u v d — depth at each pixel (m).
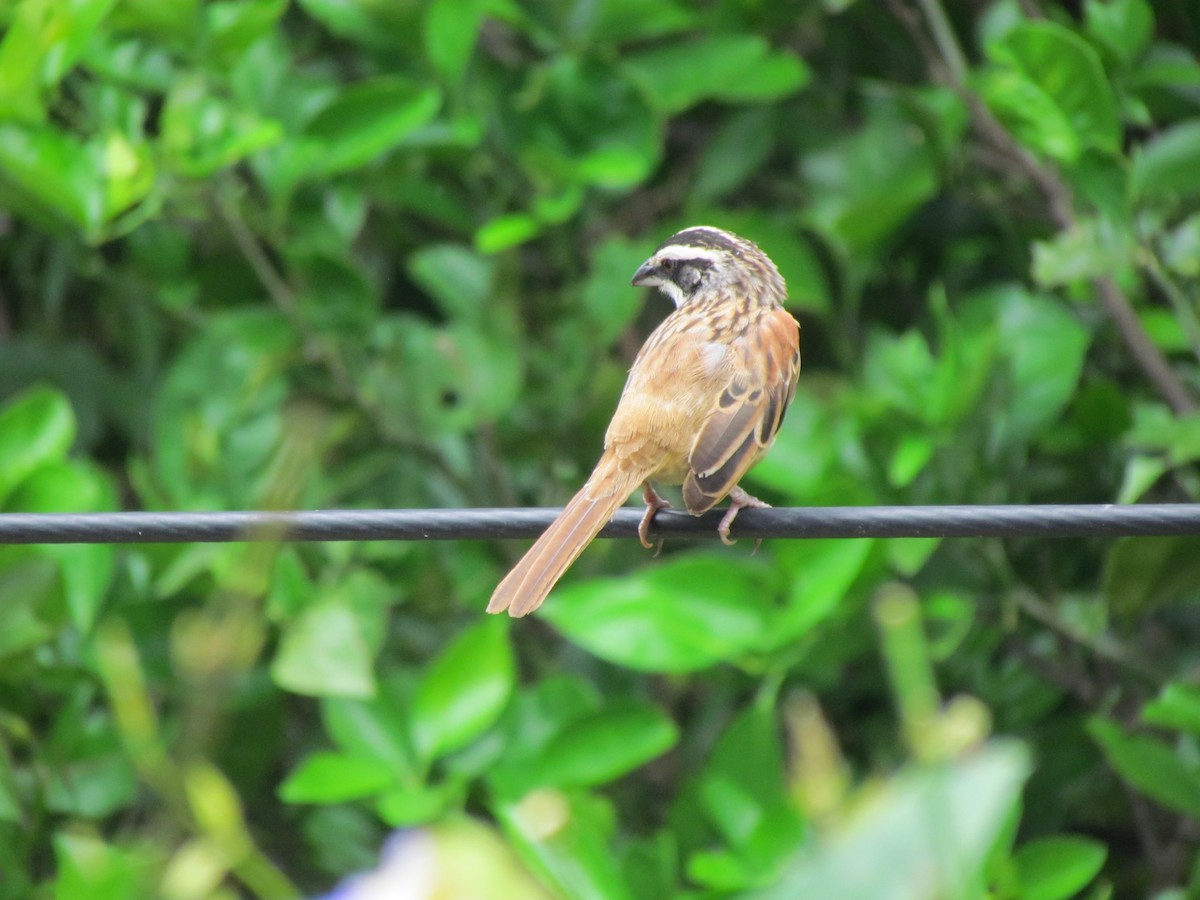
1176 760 9.88
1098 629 11.45
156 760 5.03
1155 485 12.95
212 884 4.96
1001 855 8.19
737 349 9.02
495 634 9.66
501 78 12.66
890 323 14.16
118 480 14.77
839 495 10.56
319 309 12.21
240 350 12.02
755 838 8.47
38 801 10.24
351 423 12.61
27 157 10.52
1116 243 10.84
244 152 11.16
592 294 12.77
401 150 12.71
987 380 11.05
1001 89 11.00
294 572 10.49
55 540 7.68
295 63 14.22
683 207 14.93
